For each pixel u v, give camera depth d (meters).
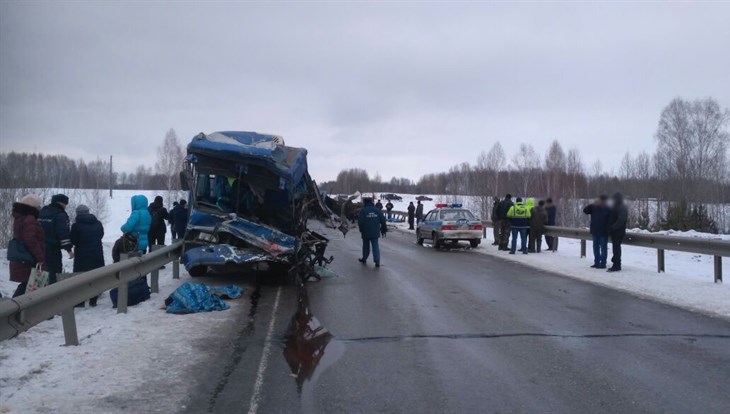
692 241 13.34
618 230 14.62
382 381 6.30
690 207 34.97
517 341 7.96
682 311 9.94
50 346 7.47
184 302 9.91
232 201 13.59
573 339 8.05
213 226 12.97
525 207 20.06
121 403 5.60
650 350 7.46
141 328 8.66
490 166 55.16
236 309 10.37
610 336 8.20
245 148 12.59
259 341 8.03
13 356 6.95
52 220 9.98
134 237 11.59
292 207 13.46
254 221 13.26
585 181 48.88
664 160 46.84
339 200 18.08
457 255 20.22
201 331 8.59
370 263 17.75
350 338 8.20
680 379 6.29
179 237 17.23
